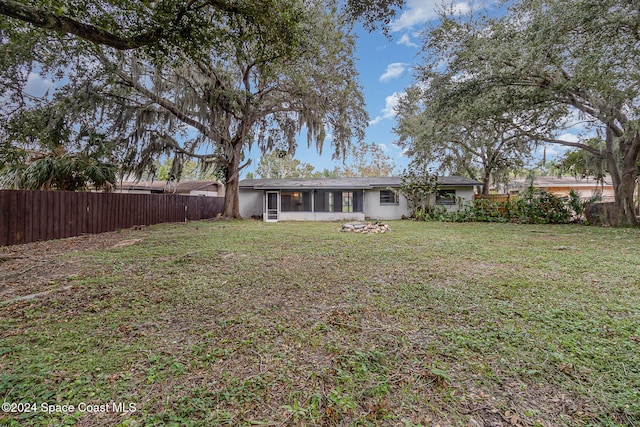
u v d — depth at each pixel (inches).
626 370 76.3
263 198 666.8
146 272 180.1
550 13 295.0
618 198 443.5
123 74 384.2
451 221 565.0
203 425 59.3
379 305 124.6
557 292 139.7
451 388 70.6
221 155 530.3
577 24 282.2
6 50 264.5
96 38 154.9
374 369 78.4
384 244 285.0
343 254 234.7
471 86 393.4
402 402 66.1
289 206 630.5
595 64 281.6
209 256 225.0
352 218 622.5
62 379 74.0
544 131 458.6
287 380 74.1
